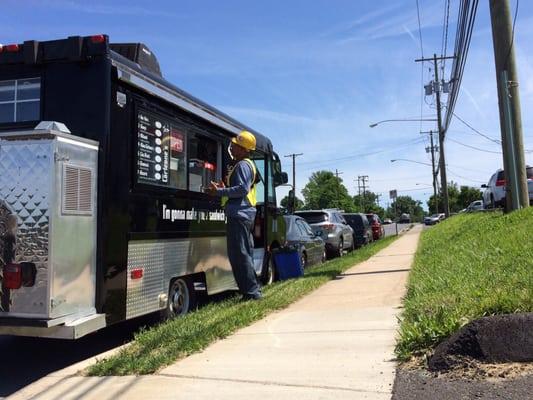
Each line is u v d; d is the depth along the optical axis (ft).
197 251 25.14
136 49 22.33
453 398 12.60
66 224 16.97
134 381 15.47
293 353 17.20
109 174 18.75
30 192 16.62
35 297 16.44
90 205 18.02
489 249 28.81
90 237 18.01
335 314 22.90
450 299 19.16
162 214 22.12
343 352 16.90
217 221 27.43
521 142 43.57
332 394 13.44
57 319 16.52
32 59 18.97
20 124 19.29
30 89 19.49
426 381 13.79
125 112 19.74
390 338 18.15
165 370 16.24
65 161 16.94
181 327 20.35
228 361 16.78
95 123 18.69
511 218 38.29
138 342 19.34
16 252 16.61
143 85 20.58
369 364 15.52
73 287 17.21
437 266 30.17
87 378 16.34
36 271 16.46
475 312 16.60
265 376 15.11
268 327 21.11
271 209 36.01
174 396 14.05
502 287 18.58
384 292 28.04
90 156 18.12
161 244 22.03
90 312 17.90
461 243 38.24
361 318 21.70
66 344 22.08
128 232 19.76
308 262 48.26
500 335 14.38
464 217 85.61
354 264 44.57
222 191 24.80
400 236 104.83
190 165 24.73
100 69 18.79
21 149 16.75
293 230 44.24
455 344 14.60
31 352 20.99
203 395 13.98
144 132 20.89
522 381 13.11
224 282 28.14
